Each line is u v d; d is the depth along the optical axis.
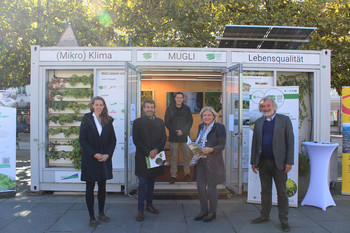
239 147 4.88
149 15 8.16
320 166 4.57
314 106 5.55
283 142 3.69
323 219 4.07
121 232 3.59
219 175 3.91
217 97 7.98
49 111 5.40
